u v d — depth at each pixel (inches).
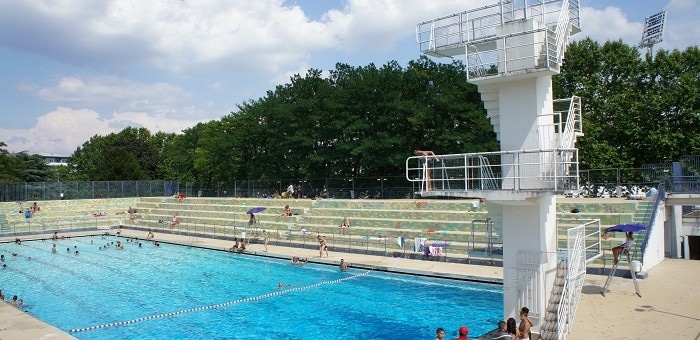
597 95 1646.2
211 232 1692.9
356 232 1349.7
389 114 1806.1
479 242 1058.7
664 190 1032.2
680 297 693.3
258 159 2278.5
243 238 1453.0
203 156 2778.1
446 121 1674.5
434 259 1068.5
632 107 1555.1
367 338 645.3
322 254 1219.9
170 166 3385.8
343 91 1930.4
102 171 3056.1
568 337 535.5
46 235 1787.6
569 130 603.5
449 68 1822.1
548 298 573.0
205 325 719.1
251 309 798.5
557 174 548.7
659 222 978.1
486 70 586.2
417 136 1787.6
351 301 824.9
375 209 1469.0
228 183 2255.2
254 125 2256.4
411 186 1651.1
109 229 1948.8
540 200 556.7
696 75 1600.6
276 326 706.2
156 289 952.9
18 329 626.5
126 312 794.2
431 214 1298.0
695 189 1034.7
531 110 561.0
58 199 2199.8
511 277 577.0
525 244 569.3
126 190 2394.2
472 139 1583.4
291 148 2046.0
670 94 1501.0
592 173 1369.3
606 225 986.7
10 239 1674.5
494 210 633.0
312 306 804.0
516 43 568.4
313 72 2250.2
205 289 945.5
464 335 495.2
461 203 1305.4
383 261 1087.0
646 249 875.4
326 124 1985.7
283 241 1412.4
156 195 2486.5
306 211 1617.9
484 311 745.0
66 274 1111.6
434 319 714.8
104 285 993.5
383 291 883.4
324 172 2038.6
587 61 1690.5
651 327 565.3
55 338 586.9
